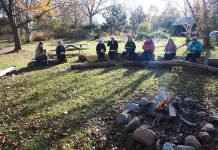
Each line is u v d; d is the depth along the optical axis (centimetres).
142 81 1077
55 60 1603
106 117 720
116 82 1073
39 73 1332
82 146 584
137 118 652
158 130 631
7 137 627
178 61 1296
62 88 1016
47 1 2744
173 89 954
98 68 1398
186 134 619
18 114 764
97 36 4862
